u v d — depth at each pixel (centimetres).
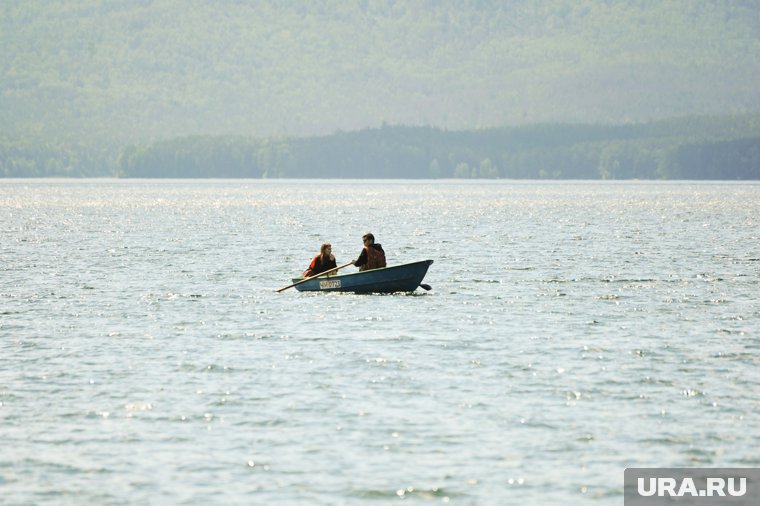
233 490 6888
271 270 18775
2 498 6744
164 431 7981
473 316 13050
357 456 7469
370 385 9275
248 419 8269
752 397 8856
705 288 15862
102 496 6788
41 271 18425
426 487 6950
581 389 9144
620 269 18675
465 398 8856
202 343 11231
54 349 10875
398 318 12888
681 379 9481
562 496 6838
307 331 11956
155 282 16762
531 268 18875
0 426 8094
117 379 9506
